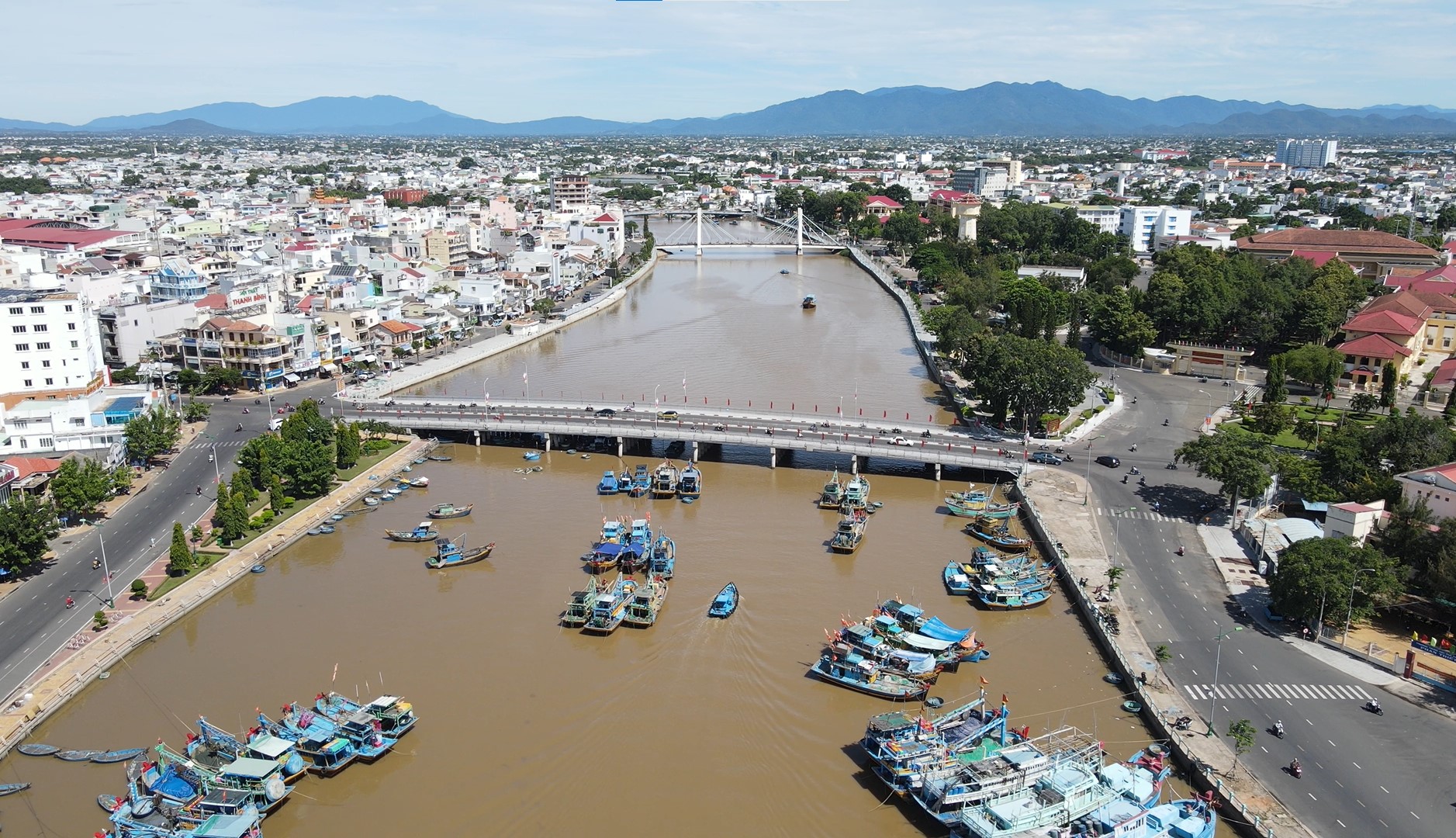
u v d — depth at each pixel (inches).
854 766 4325.8
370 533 6796.3
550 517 7066.9
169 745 4439.0
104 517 6855.3
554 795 4104.3
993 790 3934.5
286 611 5674.2
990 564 5940.0
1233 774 4109.3
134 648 5221.5
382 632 5413.4
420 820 3983.8
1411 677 4810.5
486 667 5044.3
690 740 4468.5
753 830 3919.8
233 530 6368.1
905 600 5792.3
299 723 4456.2
